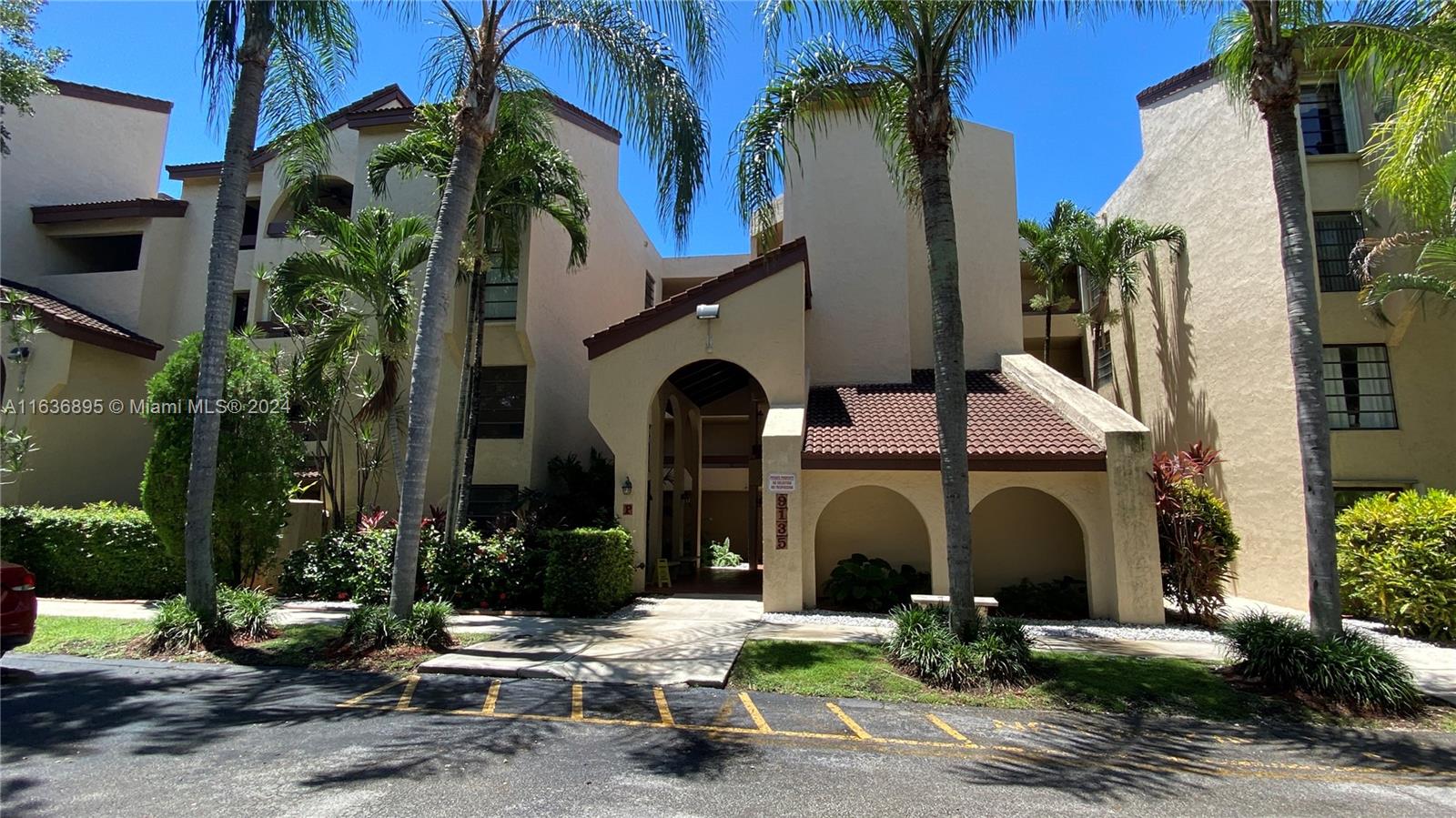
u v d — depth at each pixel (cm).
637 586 1425
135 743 555
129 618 1072
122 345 1789
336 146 1900
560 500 1572
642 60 959
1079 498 1215
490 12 990
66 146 2056
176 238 2016
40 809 431
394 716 639
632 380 1457
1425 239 1258
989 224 1792
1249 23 895
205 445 941
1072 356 2442
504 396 1662
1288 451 1391
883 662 848
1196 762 569
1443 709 713
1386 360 1407
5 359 1636
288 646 900
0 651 726
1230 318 1554
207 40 952
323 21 1005
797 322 1426
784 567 1226
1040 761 562
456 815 430
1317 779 538
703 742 583
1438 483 1344
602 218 2114
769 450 1258
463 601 1252
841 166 1786
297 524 1454
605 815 435
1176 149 1753
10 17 1062
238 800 448
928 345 1777
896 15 880
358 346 1555
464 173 988
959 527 848
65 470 1670
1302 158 1443
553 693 725
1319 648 744
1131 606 1138
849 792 485
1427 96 974
